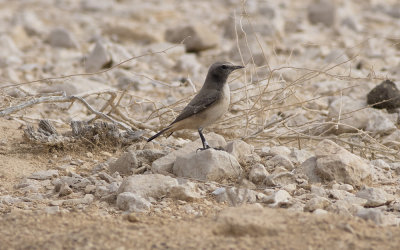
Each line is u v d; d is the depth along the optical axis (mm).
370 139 13070
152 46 26094
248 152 11273
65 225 8164
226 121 14008
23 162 11500
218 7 36812
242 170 10453
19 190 10172
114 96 13688
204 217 8477
